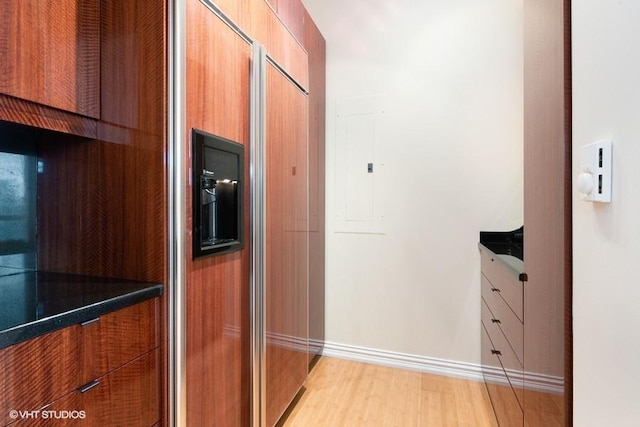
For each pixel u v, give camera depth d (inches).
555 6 36.6
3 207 46.5
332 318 103.3
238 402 53.6
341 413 73.8
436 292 94.0
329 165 103.2
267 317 61.7
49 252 46.5
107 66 41.9
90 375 32.2
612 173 26.3
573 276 33.3
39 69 36.2
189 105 42.3
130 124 41.0
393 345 97.6
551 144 37.6
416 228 95.6
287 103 69.8
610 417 26.7
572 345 33.4
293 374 73.4
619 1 25.2
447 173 92.9
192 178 42.9
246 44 55.0
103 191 42.9
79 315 30.9
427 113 94.3
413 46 95.6
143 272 40.9
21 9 34.7
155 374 39.3
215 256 47.6
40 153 46.3
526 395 46.2
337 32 102.0
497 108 89.0
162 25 39.3
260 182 57.7
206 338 45.9
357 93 100.4
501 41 88.7
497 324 66.7
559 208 35.6
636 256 23.4
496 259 65.2
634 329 23.6
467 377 90.3
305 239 79.4
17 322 27.1
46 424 28.6
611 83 26.4
